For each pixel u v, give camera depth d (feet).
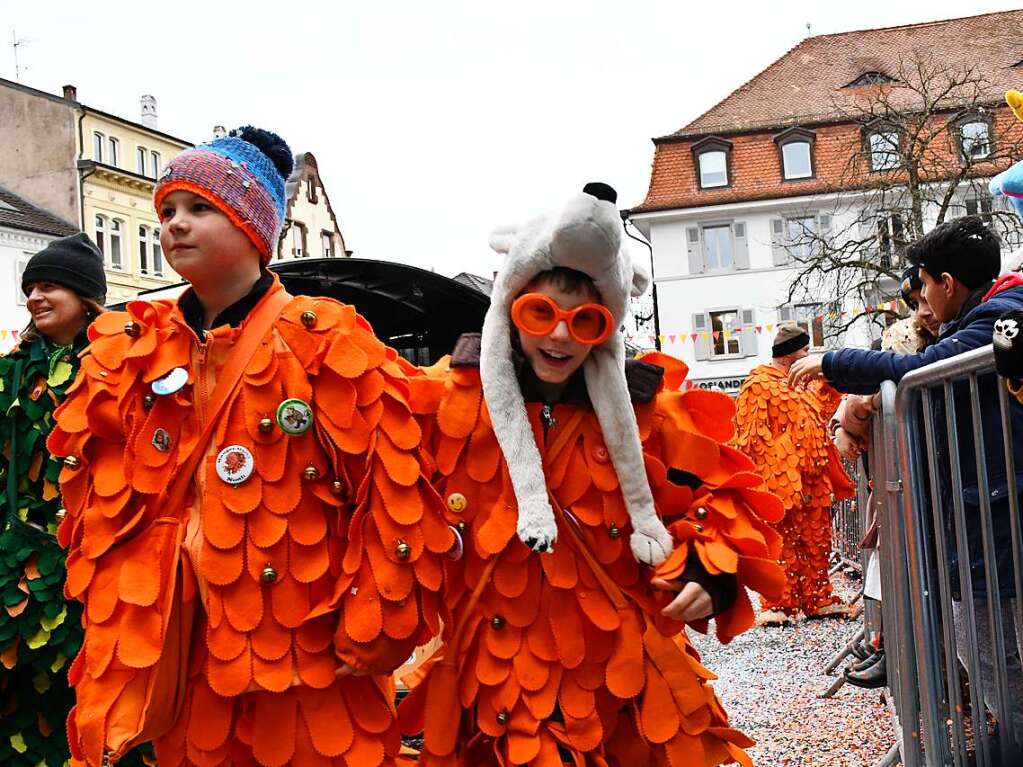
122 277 113.91
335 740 6.59
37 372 10.03
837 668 16.80
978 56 116.98
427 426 7.40
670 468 7.40
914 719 9.58
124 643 6.38
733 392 113.60
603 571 7.19
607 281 6.74
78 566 6.77
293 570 6.61
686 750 7.04
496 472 7.23
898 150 71.05
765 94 119.75
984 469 8.11
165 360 6.71
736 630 7.11
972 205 87.04
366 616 6.50
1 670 9.89
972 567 8.70
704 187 114.62
